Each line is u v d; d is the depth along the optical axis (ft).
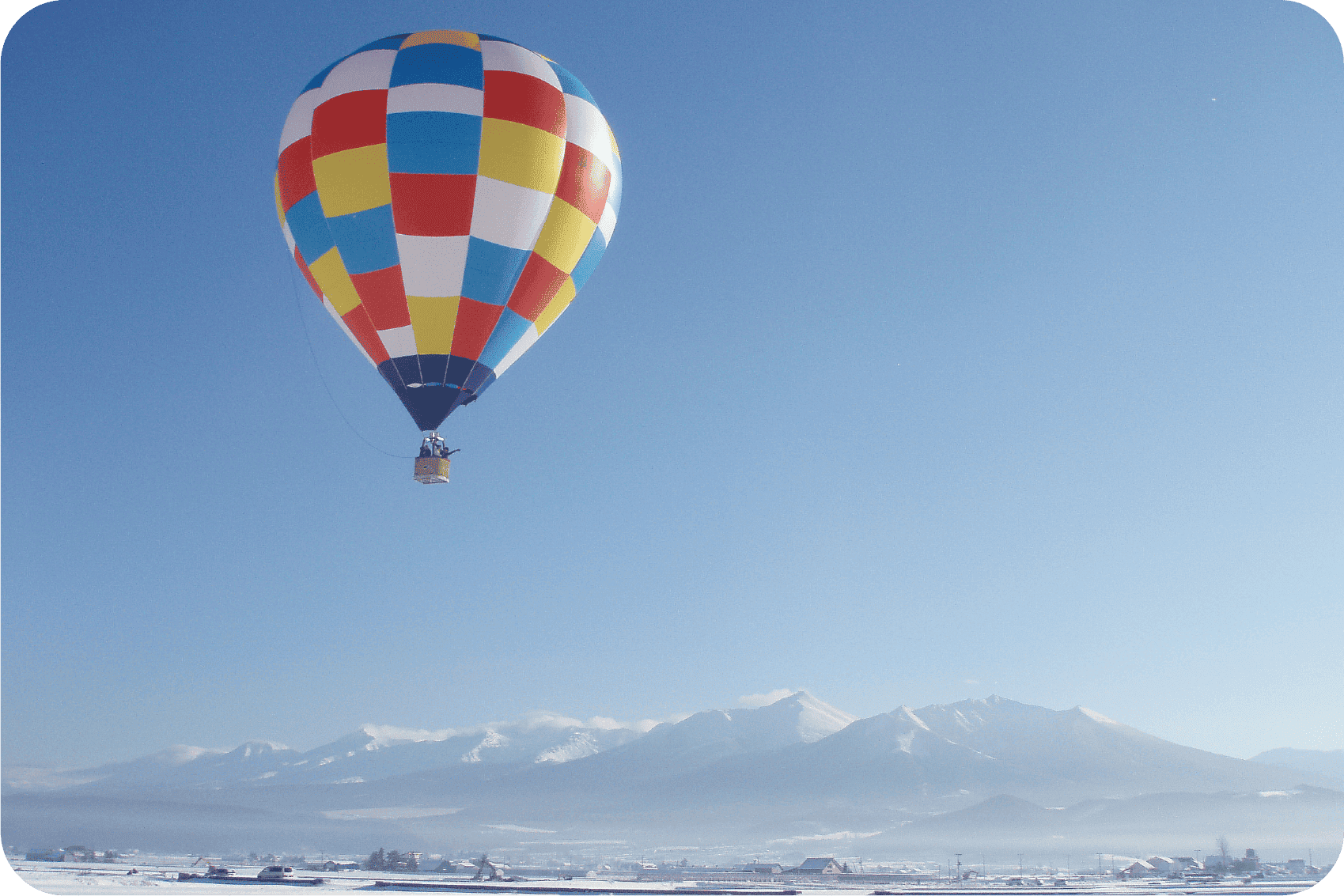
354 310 143.23
